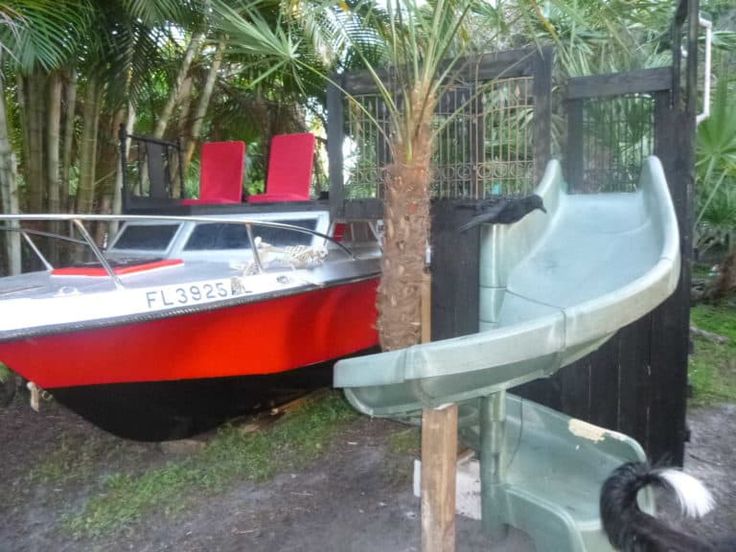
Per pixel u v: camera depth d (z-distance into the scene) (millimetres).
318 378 5277
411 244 3043
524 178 3803
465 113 3885
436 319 3764
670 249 2416
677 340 3766
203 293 3855
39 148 6473
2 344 3283
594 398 3957
